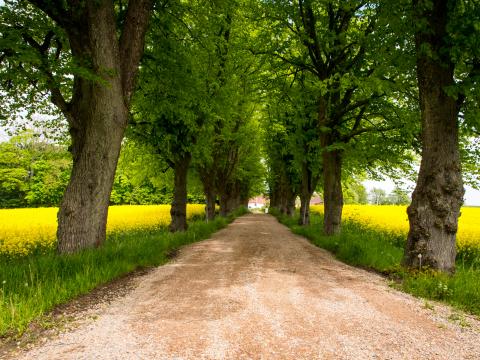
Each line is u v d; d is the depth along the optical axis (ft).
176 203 56.03
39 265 20.99
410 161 55.98
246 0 48.01
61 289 17.99
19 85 29.71
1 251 33.83
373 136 51.96
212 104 47.50
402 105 46.78
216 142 71.15
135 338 12.92
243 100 67.46
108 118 27.09
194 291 20.12
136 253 29.12
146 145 52.06
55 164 150.41
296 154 67.00
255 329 13.97
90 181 27.04
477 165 48.62
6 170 121.39
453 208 25.30
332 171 51.49
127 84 28.48
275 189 176.24
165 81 39.19
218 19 40.47
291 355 11.62
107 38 26.30
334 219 50.85
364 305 17.72
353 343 12.77
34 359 11.14
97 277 21.24
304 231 59.77
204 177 78.48
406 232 56.18
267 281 22.91
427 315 16.49
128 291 20.03
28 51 23.26
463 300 19.08
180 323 14.62
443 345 12.91
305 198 75.46
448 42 23.66
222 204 103.45
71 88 32.91
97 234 27.55
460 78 31.58
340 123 50.44
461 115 31.40
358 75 42.98
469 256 39.27
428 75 25.98
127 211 100.89
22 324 13.98
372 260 29.94
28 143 120.26
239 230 70.08
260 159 145.79
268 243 46.50
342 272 26.99
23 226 53.93
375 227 63.72
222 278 23.80
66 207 26.84
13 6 28.09
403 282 23.13
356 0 38.47
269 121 73.15
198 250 38.68
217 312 16.16
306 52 52.47
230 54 51.19
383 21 29.78
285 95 57.06
